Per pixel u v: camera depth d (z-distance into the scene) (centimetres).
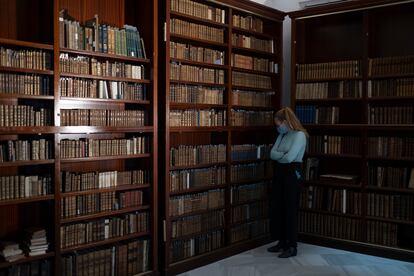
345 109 570
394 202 505
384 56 540
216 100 499
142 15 439
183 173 461
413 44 519
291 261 493
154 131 427
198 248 481
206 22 484
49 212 364
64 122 364
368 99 521
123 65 410
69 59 367
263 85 568
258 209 562
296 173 496
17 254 338
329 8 539
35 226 377
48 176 356
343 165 579
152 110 426
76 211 376
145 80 423
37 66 345
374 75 517
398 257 498
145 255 429
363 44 524
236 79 525
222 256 501
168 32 436
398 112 504
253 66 551
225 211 515
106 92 397
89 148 382
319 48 598
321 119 562
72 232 371
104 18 425
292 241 502
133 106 447
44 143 352
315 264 482
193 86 474
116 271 402
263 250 539
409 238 510
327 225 554
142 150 428
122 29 414
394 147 505
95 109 387
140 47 427
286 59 625
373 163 551
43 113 350
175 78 450
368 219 523
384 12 539
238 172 526
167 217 441
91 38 382
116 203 407
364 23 522
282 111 505
